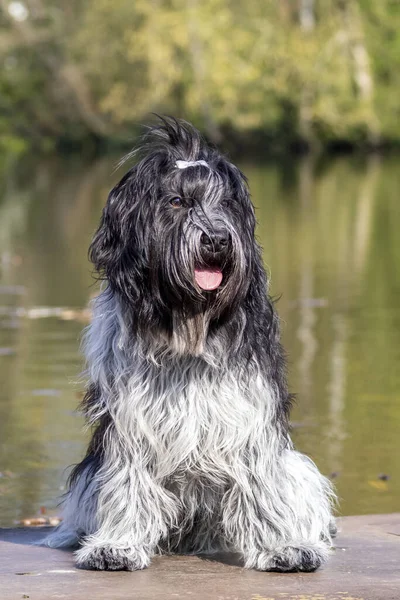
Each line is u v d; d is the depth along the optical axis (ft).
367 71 188.85
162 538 18.60
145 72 178.29
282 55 180.55
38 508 24.68
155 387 17.28
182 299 16.78
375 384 35.81
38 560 18.21
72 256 67.72
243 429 17.34
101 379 17.65
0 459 28.30
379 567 17.78
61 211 96.73
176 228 16.75
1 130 195.42
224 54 177.27
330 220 87.04
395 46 193.88
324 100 184.24
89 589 16.44
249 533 17.80
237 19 183.21
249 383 17.39
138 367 17.31
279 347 18.34
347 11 187.42
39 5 191.42
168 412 17.24
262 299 17.87
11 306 50.11
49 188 121.80
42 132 199.72
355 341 42.39
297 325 45.65
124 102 181.16
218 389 17.24
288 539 17.87
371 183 125.18
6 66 195.11
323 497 18.81
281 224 84.53
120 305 17.40
